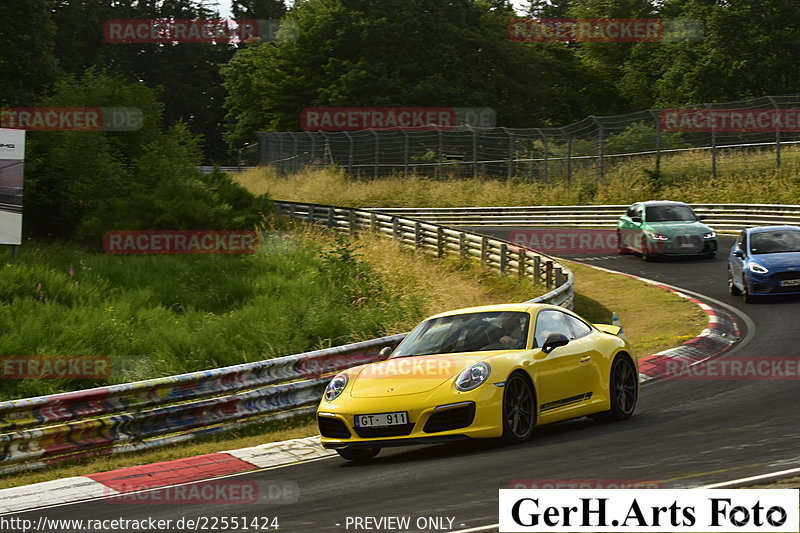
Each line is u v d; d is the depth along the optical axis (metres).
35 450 31.22
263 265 74.12
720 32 185.38
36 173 88.56
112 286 65.44
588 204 125.94
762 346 44.94
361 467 25.62
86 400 32.75
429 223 88.31
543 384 27.06
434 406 25.17
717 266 79.50
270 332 50.38
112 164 90.88
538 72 195.88
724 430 25.88
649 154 130.62
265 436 33.88
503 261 76.31
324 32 191.12
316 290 63.72
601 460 22.61
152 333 52.75
